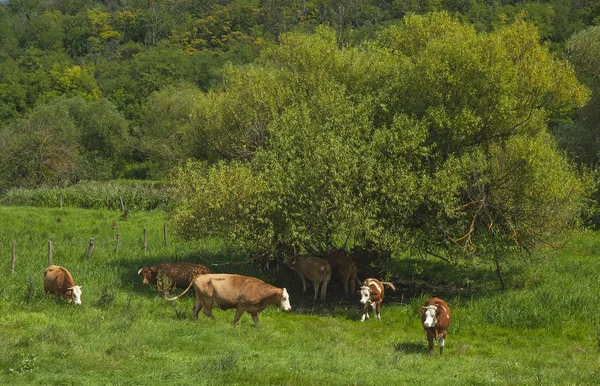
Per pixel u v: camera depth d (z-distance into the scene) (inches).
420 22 983.6
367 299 716.0
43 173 2212.1
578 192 821.2
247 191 789.9
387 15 5979.3
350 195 773.9
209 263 991.6
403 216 789.9
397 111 836.6
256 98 967.6
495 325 717.9
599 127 1658.5
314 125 823.1
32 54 5565.9
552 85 850.1
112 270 911.0
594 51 1658.5
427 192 764.6
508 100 802.8
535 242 821.2
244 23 6614.2
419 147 783.1
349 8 6240.2
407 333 690.2
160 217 1569.9
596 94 1630.2
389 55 942.4
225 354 495.2
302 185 770.8
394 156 773.9
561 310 729.6
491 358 591.8
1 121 3794.3
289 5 6702.8
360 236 832.3
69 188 1868.8
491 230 808.3
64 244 1114.7
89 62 5423.2
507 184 795.4
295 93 950.4
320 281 838.5
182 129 1181.7
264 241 796.6
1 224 1352.1
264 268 969.5
